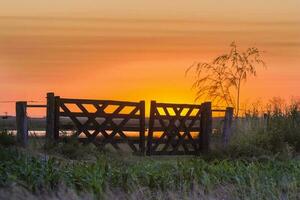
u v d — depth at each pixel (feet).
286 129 85.97
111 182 49.42
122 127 89.71
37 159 54.70
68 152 76.79
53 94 84.12
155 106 92.12
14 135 81.82
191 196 47.37
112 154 80.38
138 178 51.16
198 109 95.61
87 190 46.57
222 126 96.37
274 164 61.26
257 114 92.07
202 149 95.25
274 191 49.60
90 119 87.66
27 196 45.29
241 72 101.86
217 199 47.85
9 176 46.96
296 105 92.73
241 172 54.08
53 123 84.02
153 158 83.71
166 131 93.15
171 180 50.80
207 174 51.83
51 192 46.16
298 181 53.42
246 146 79.05
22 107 79.61
